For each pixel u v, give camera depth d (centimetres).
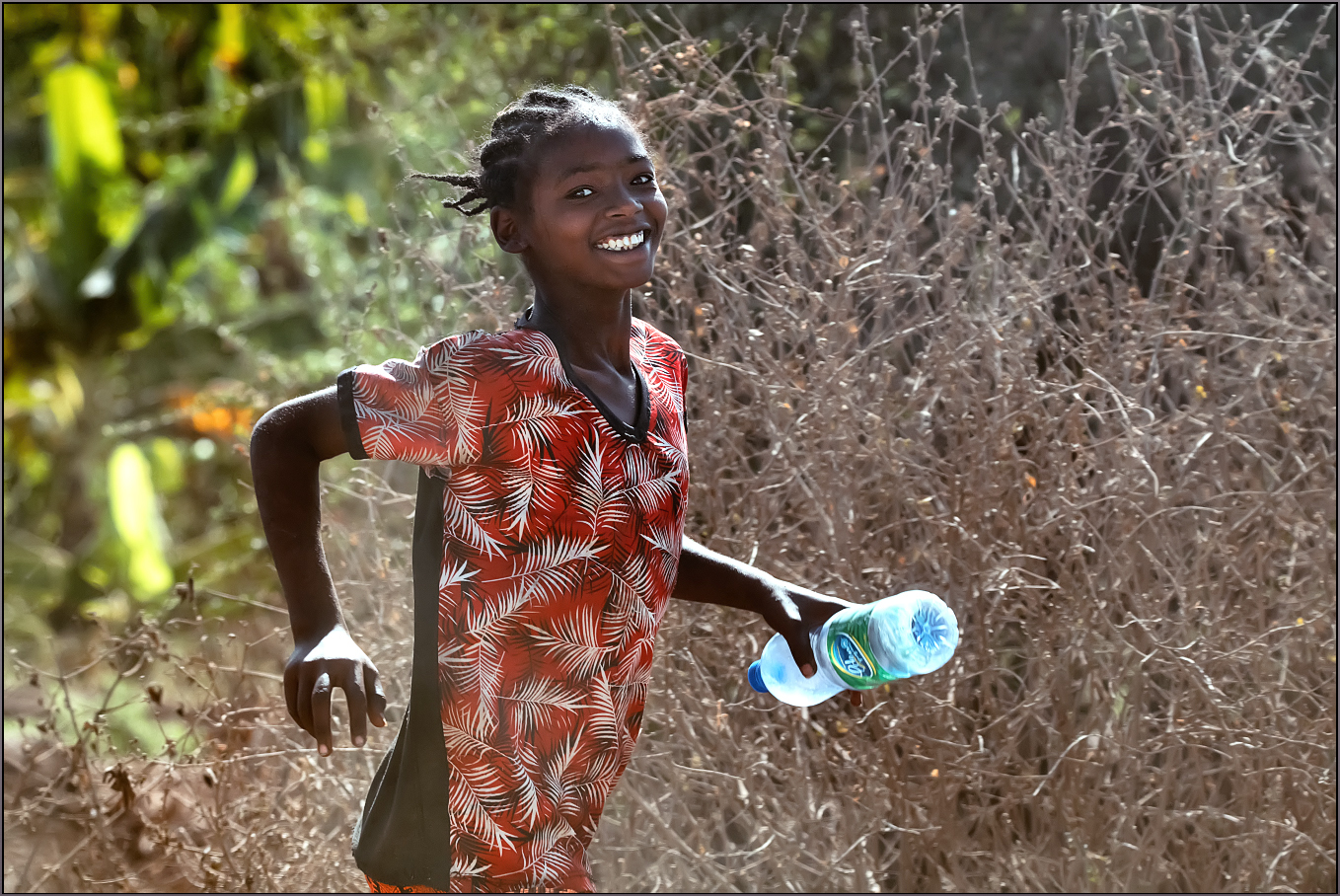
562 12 1423
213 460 2045
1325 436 1002
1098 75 1279
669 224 1036
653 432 627
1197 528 957
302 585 572
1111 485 941
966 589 930
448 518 592
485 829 596
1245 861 918
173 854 980
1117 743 907
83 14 2339
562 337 612
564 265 602
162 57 2375
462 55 1430
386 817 620
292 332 1812
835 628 646
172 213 2117
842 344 959
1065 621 922
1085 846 920
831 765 962
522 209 608
